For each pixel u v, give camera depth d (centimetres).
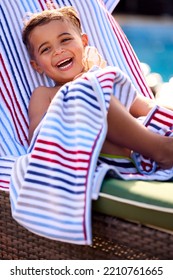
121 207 180
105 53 262
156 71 795
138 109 228
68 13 244
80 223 178
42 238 199
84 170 182
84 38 253
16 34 248
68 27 236
